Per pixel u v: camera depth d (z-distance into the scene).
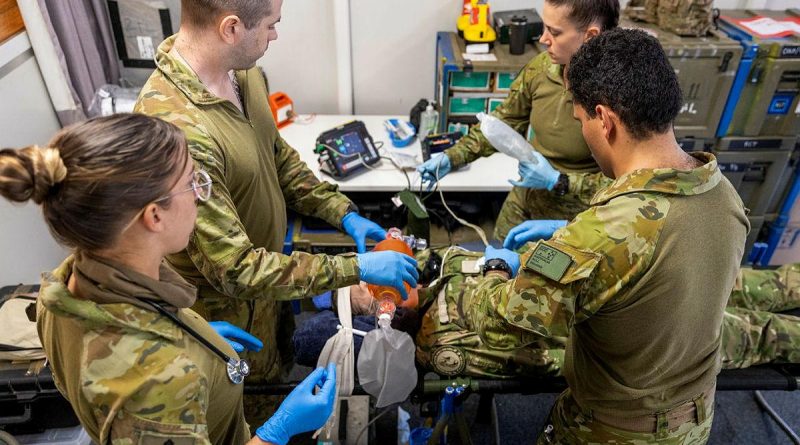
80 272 0.70
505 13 2.59
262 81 1.47
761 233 2.72
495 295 1.10
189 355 0.79
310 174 1.68
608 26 1.50
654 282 0.91
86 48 2.26
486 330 1.12
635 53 0.91
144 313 0.72
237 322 1.44
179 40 1.18
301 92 2.94
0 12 1.85
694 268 0.91
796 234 2.69
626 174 0.95
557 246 0.96
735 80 2.20
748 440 2.04
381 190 2.30
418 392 1.52
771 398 2.22
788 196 2.55
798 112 2.26
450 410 1.52
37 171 0.61
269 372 1.62
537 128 1.87
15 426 1.52
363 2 2.65
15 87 1.95
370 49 2.79
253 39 1.16
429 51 2.81
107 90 2.39
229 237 1.13
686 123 2.31
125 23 2.47
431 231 2.49
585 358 1.17
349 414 1.76
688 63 2.14
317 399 1.07
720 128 2.32
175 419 0.72
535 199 2.00
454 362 1.52
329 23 2.72
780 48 2.11
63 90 2.12
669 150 0.94
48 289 0.67
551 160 1.91
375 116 2.88
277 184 1.49
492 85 2.43
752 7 2.62
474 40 2.46
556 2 1.46
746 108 2.27
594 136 1.00
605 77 0.92
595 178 1.77
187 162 0.74
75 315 0.67
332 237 2.36
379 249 1.50
